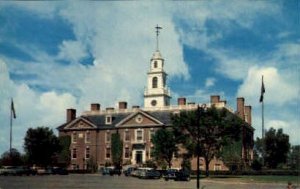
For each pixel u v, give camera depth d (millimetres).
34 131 97562
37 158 97500
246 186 54656
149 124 102562
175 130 80062
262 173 84188
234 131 79062
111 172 84062
